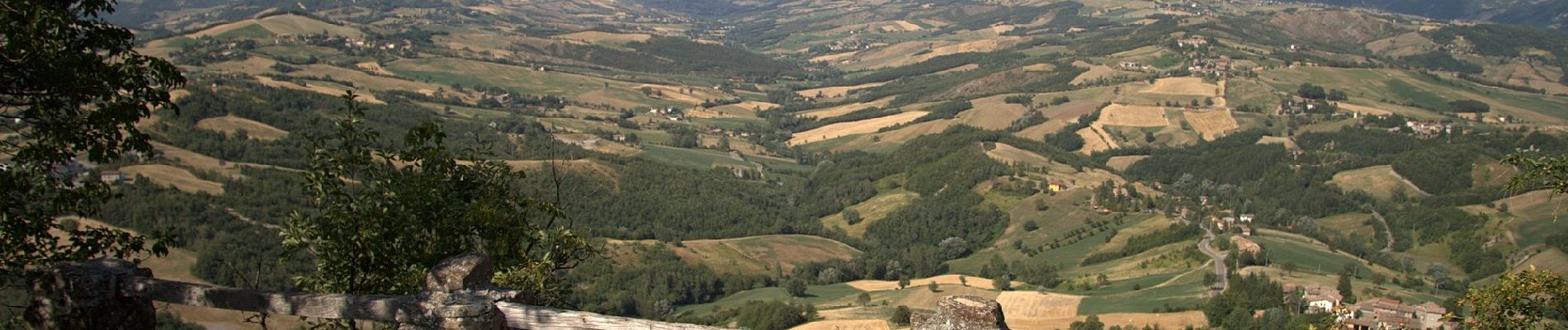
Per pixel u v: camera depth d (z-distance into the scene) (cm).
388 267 1239
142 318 913
